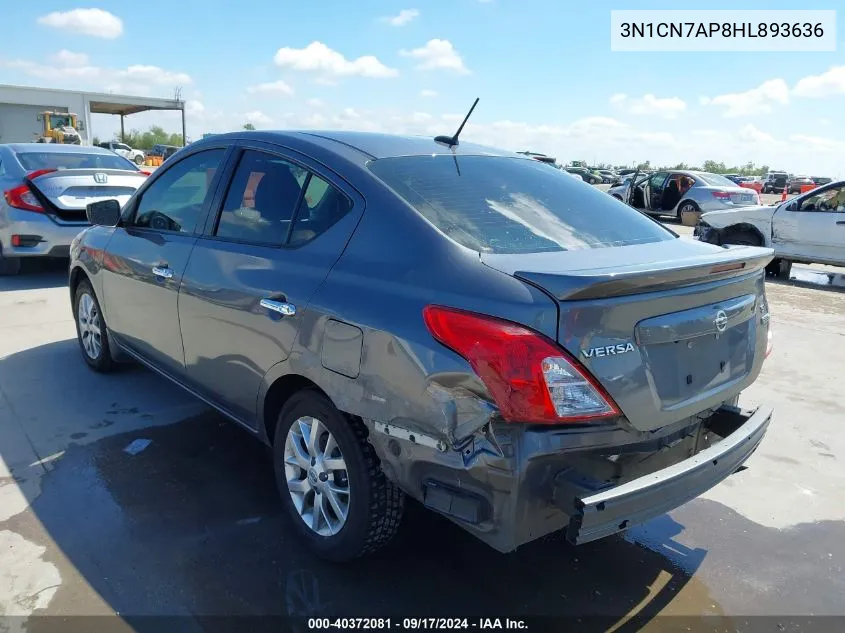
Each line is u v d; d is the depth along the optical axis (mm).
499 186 2982
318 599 2617
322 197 2838
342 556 2721
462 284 2238
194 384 3568
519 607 2637
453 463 2191
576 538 2043
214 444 3863
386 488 2572
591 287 2061
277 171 3102
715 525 3301
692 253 2797
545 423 2084
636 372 2211
